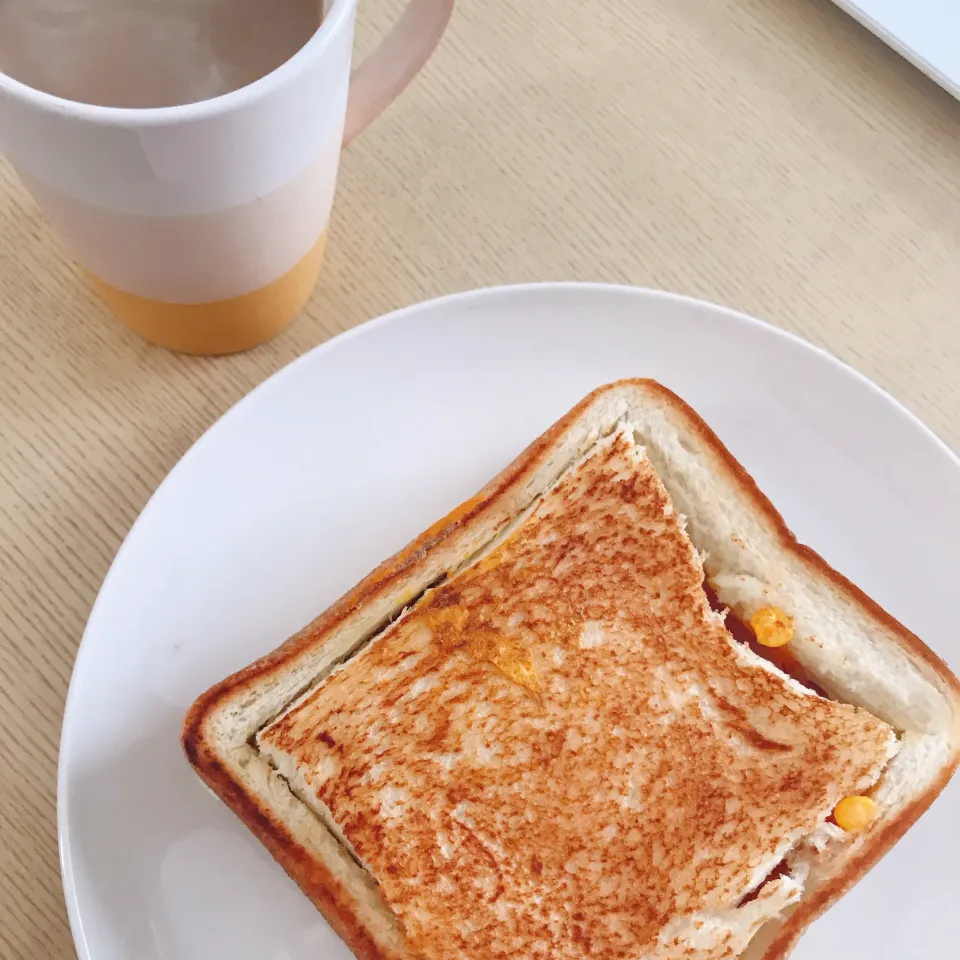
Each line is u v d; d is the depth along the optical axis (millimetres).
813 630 245
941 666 244
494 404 269
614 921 228
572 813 233
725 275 292
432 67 301
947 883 246
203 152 186
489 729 236
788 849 232
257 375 275
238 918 234
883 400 265
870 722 237
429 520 263
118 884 229
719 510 251
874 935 243
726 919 227
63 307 274
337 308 282
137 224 205
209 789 238
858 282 293
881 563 266
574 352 271
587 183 296
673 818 233
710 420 271
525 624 240
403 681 237
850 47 312
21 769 244
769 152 302
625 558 244
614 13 310
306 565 256
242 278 237
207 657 248
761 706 239
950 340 291
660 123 302
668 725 238
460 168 294
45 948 235
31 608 254
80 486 263
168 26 205
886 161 303
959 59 297
